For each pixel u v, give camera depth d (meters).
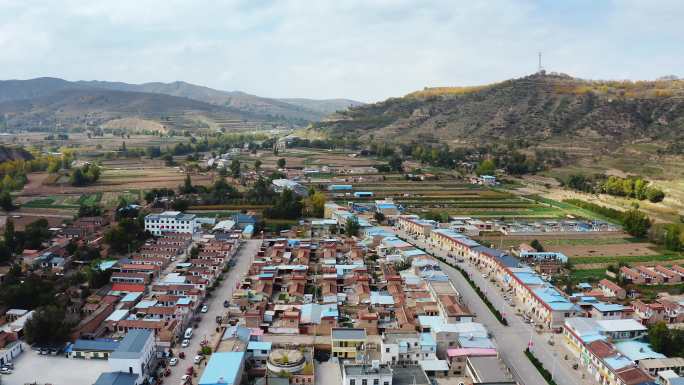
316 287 197.88
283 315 161.12
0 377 130.38
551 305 169.12
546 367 143.00
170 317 163.38
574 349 153.12
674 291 197.62
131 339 135.50
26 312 163.00
